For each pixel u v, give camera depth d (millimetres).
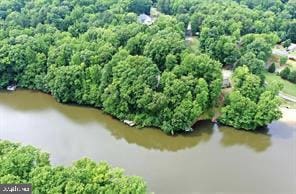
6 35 185375
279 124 155000
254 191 122750
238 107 150125
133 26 186000
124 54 162000
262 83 165375
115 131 150750
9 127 150375
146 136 148750
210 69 156125
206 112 156625
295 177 129375
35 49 176625
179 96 148750
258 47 187625
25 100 169250
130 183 101875
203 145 144625
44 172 100062
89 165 105500
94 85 161750
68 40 178375
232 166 133875
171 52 163625
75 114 160375
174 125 147125
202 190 122000
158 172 129375
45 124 153250
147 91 149250
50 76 167625
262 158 138125
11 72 177125
